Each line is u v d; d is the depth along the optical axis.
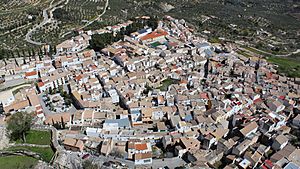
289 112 166.75
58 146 137.38
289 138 145.75
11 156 133.25
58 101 185.50
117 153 139.00
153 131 157.50
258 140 145.50
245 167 125.94
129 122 161.88
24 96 182.12
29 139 143.75
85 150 140.12
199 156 134.75
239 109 174.00
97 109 175.12
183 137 148.38
